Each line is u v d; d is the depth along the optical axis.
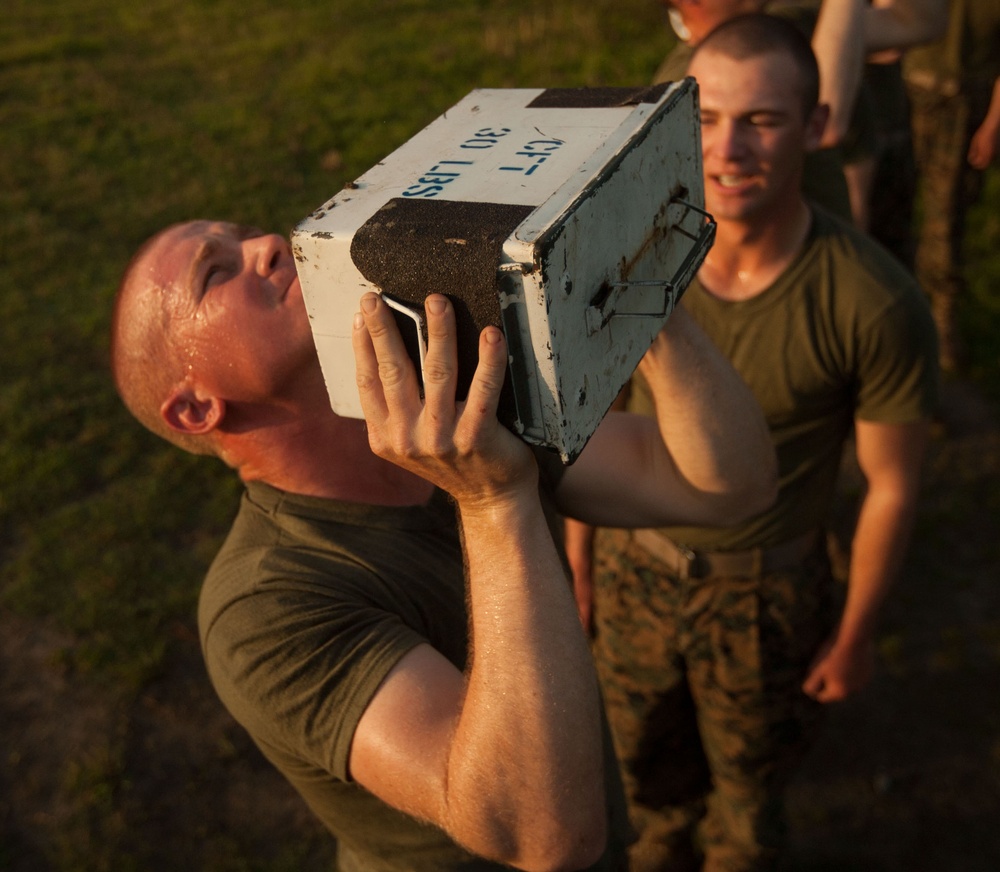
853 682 2.44
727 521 1.82
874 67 3.57
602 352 1.14
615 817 1.75
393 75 7.70
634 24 8.03
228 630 1.43
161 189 6.41
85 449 4.36
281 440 1.56
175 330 1.54
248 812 3.04
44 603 3.68
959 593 3.54
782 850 2.57
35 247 5.87
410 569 1.53
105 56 8.64
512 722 1.21
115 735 3.24
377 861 1.61
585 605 2.80
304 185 6.35
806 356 2.18
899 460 2.27
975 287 4.86
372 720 1.32
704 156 2.17
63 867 2.90
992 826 2.88
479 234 1.00
